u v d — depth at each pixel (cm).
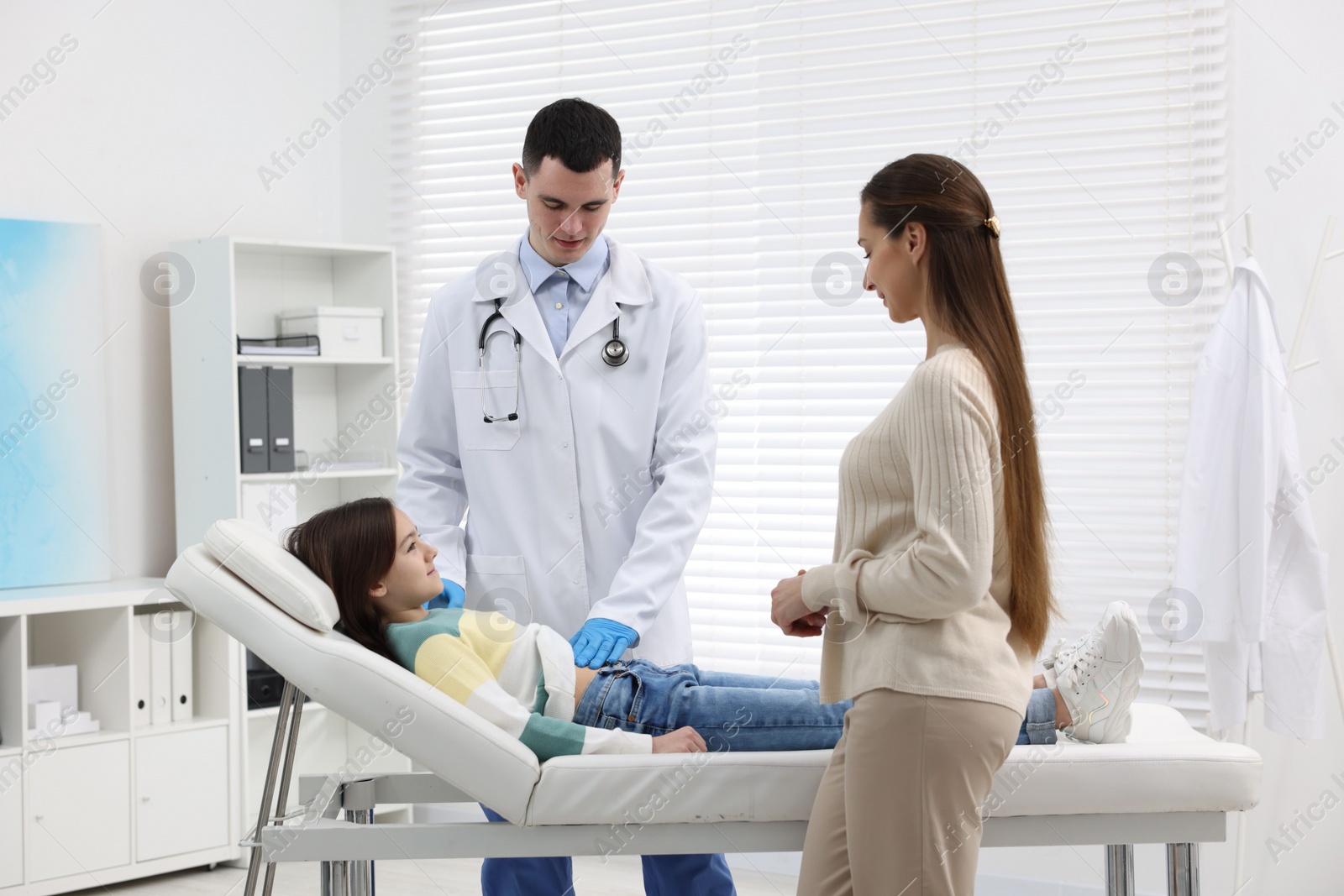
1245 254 273
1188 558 244
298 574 165
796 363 318
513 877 193
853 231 314
